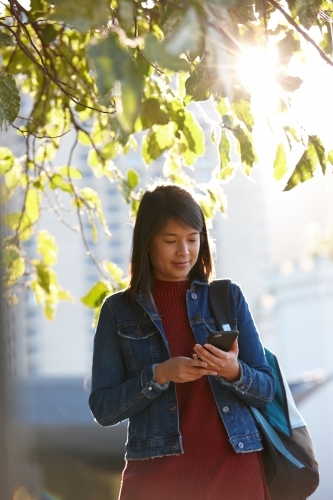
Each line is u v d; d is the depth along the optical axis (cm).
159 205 274
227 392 269
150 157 346
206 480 258
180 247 273
